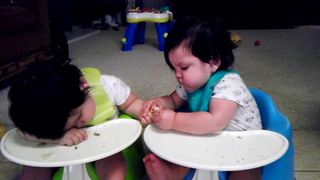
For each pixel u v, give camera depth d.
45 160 0.65
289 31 3.30
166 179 0.74
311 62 2.09
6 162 1.00
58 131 0.68
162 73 1.90
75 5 3.70
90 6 3.69
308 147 1.07
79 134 0.72
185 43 0.73
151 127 0.76
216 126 0.72
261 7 3.54
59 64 0.74
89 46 2.75
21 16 1.85
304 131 1.17
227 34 0.78
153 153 0.71
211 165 0.61
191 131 0.72
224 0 3.58
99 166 0.78
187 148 0.67
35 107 0.65
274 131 0.77
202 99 0.77
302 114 1.30
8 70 1.72
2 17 1.71
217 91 0.75
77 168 0.73
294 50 2.44
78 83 0.71
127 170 0.83
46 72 0.69
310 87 1.61
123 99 0.90
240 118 0.77
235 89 0.75
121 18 3.89
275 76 1.81
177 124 0.73
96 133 0.75
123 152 0.83
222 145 0.68
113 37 3.17
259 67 1.99
